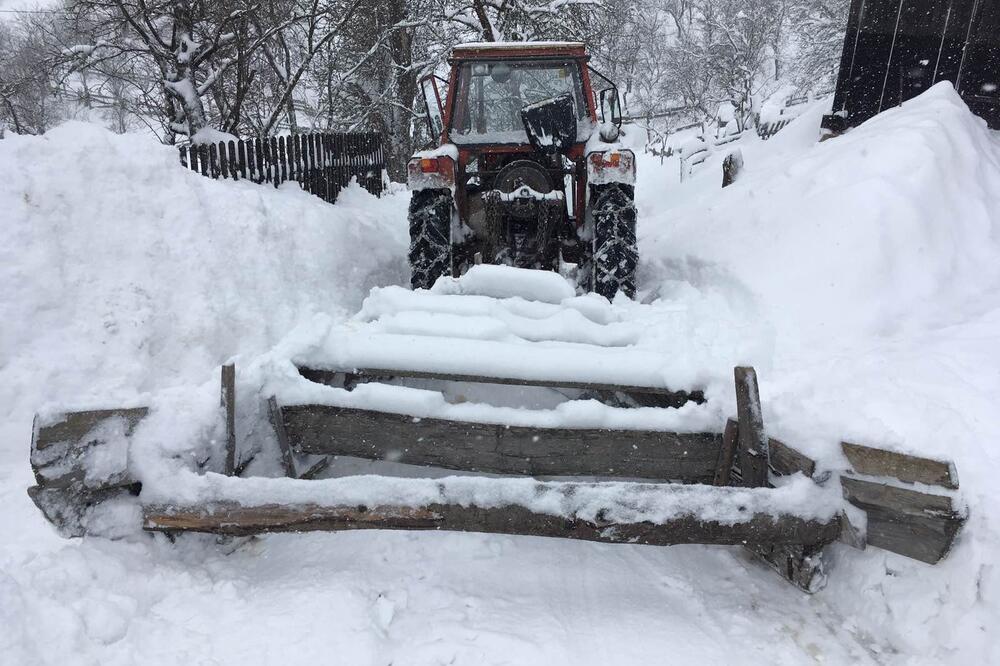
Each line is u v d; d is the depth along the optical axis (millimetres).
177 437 2275
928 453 1944
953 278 3871
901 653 1958
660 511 2033
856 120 7027
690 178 10750
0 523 2555
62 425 2082
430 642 1990
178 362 3898
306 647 1938
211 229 4445
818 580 2193
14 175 3848
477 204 4988
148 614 2062
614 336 2998
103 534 2207
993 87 6387
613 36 14461
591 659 1938
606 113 4828
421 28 14719
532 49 4742
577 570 2387
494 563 2410
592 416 2525
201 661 1877
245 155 5688
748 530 2055
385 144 15688
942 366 2838
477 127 4973
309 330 2936
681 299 4352
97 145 4227
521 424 2527
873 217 4027
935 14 6484
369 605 2139
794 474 2203
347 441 2633
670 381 2656
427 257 4566
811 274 4016
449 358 2779
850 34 6914
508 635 2021
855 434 2182
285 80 9242
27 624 1892
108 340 3688
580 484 2100
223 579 2250
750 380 2334
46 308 3602
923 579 2006
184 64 8109
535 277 3447
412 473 2943
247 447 2557
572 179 4875
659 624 2102
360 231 5941
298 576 2289
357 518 2076
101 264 3898
